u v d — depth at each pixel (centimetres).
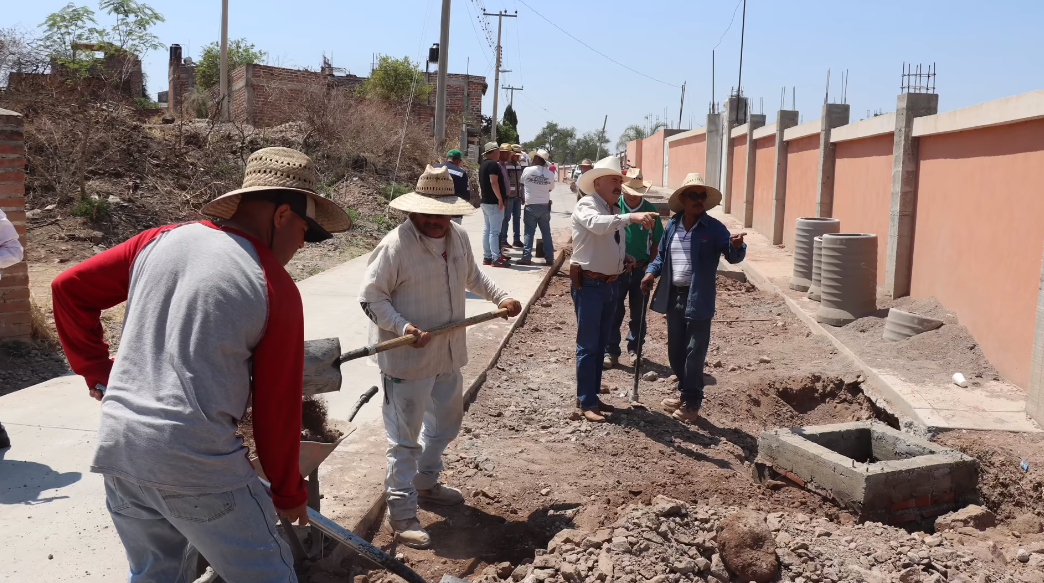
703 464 575
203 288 231
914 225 993
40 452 491
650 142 4272
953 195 879
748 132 1995
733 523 411
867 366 764
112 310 854
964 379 712
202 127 1722
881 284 1091
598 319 632
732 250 632
